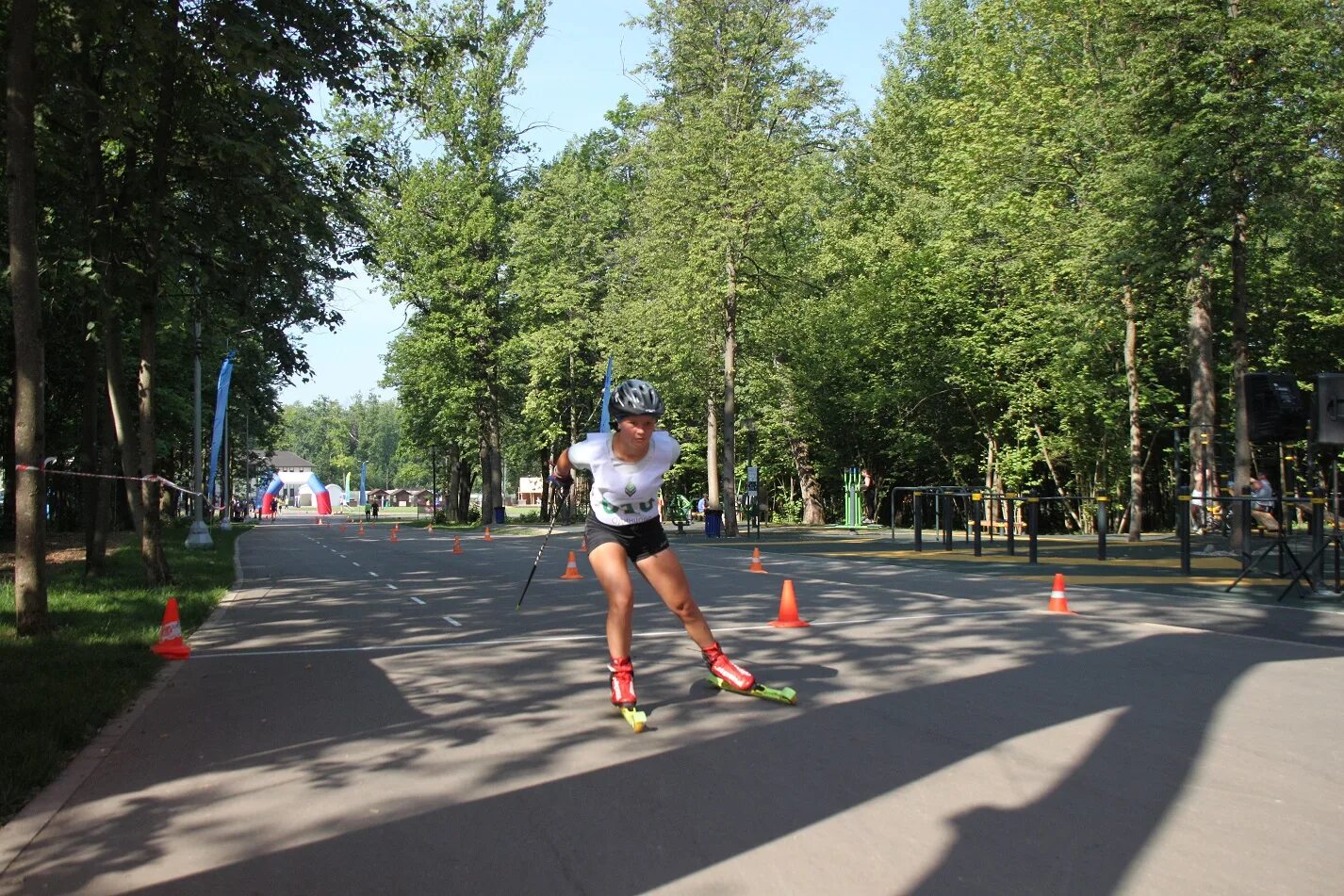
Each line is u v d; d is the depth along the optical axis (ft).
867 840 13.50
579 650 28.84
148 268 45.93
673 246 99.45
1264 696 21.97
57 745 18.34
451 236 135.95
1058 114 82.02
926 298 117.39
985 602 40.16
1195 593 43.47
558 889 12.12
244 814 15.03
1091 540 87.81
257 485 299.58
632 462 20.51
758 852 13.16
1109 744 18.03
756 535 101.19
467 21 132.16
